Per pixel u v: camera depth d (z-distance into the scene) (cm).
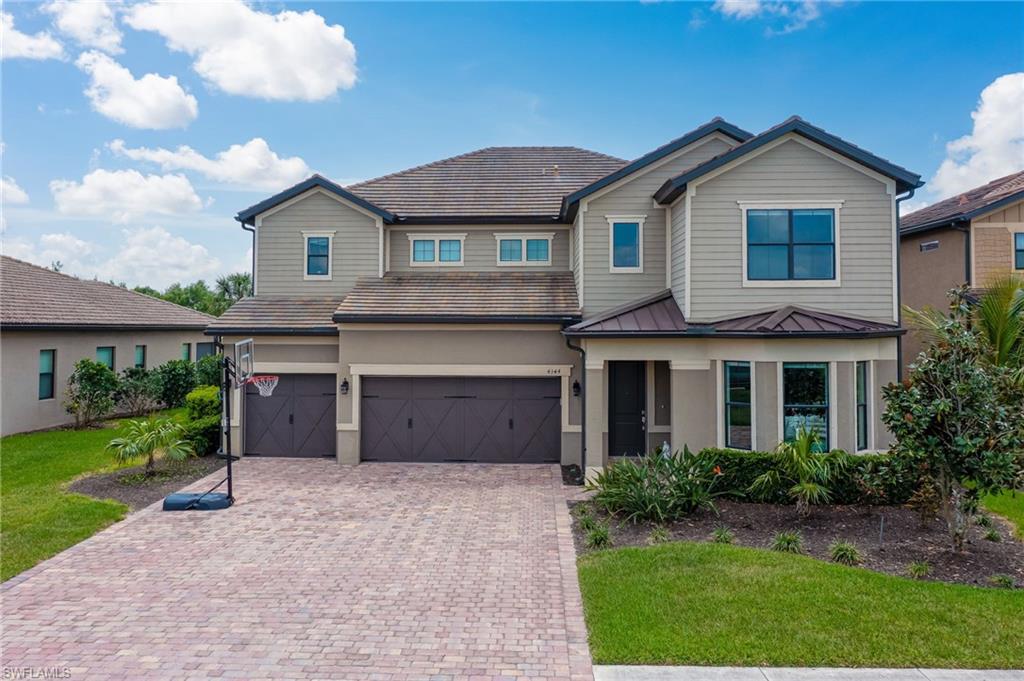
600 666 530
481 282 1623
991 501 1055
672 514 953
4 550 846
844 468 1025
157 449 1451
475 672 531
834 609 617
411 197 1781
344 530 955
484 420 1488
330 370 1524
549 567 791
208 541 898
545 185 1830
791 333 1136
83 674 531
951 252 1802
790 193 1268
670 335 1234
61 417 1995
